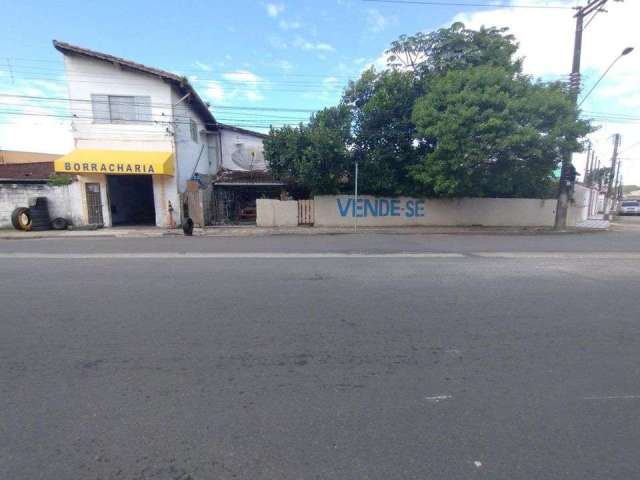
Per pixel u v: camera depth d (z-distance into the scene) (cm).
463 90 1421
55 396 290
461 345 386
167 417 263
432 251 1002
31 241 1221
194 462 220
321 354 365
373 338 403
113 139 1644
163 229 1603
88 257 880
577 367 341
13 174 1989
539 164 1574
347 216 1834
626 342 396
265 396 292
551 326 439
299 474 211
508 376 324
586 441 239
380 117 1688
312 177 1692
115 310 486
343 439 241
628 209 3675
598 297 557
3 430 248
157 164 1554
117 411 271
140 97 1633
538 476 209
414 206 1894
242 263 805
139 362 346
